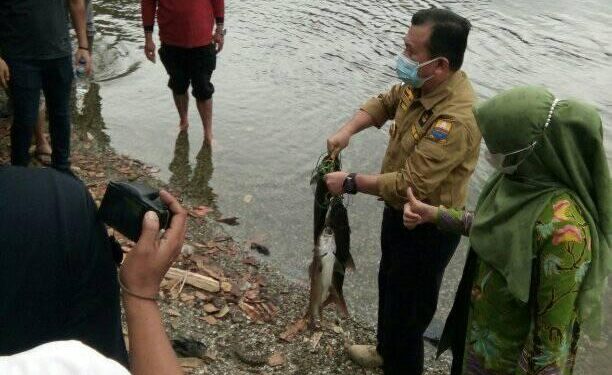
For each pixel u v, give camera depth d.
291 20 10.55
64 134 4.95
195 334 3.77
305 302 4.28
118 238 4.27
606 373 3.92
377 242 5.23
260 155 6.53
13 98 4.55
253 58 8.91
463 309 2.72
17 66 4.43
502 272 2.35
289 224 5.41
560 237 2.16
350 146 6.81
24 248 1.32
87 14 7.28
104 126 6.79
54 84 4.70
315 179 3.40
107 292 1.46
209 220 5.30
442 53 2.82
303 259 4.95
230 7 10.98
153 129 6.84
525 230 2.25
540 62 9.30
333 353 3.81
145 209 1.43
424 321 3.29
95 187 5.46
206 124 6.53
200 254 4.68
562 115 2.19
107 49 8.70
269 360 3.69
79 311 1.40
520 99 2.23
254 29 10.02
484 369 2.55
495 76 8.69
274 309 4.14
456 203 2.98
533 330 2.29
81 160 6.00
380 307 3.54
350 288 4.62
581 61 9.43
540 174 2.27
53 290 1.36
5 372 0.85
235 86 8.04
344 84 8.27
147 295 1.44
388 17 10.97
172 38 5.99
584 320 2.33
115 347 1.48
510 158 2.29
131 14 10.17
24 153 4.73
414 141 2.98
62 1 4.54
